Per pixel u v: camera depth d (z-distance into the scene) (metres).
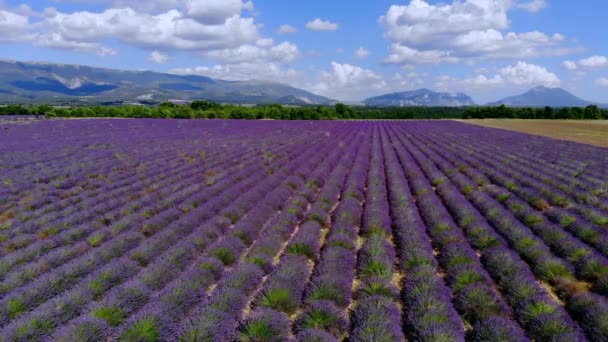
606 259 9.29
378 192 17.11
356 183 18.95
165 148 32.25
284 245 11.73
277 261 10.41
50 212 14.73
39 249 10.66
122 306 7.76
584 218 13.05
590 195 15.47
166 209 15.11
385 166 25.67
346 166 24.77
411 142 39.84
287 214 13.76
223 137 42.16
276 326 6.86
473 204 15.83
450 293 8.30
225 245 10.77
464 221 12.92
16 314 7.53
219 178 20.53
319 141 39.34
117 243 10.89
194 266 9.66
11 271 9.41
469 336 6.82
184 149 31.58
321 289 8.14
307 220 13.65
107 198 16.59
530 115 109.12
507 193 16.28
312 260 10.63
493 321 6.79
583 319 7.04
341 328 7.14
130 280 8.76
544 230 11.62
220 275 9.55
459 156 28.28
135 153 29.36
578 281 8.84
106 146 33.47
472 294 7.77
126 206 15.03
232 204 15.14
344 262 9.68
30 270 9.24
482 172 21.77
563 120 95.56
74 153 28.98
